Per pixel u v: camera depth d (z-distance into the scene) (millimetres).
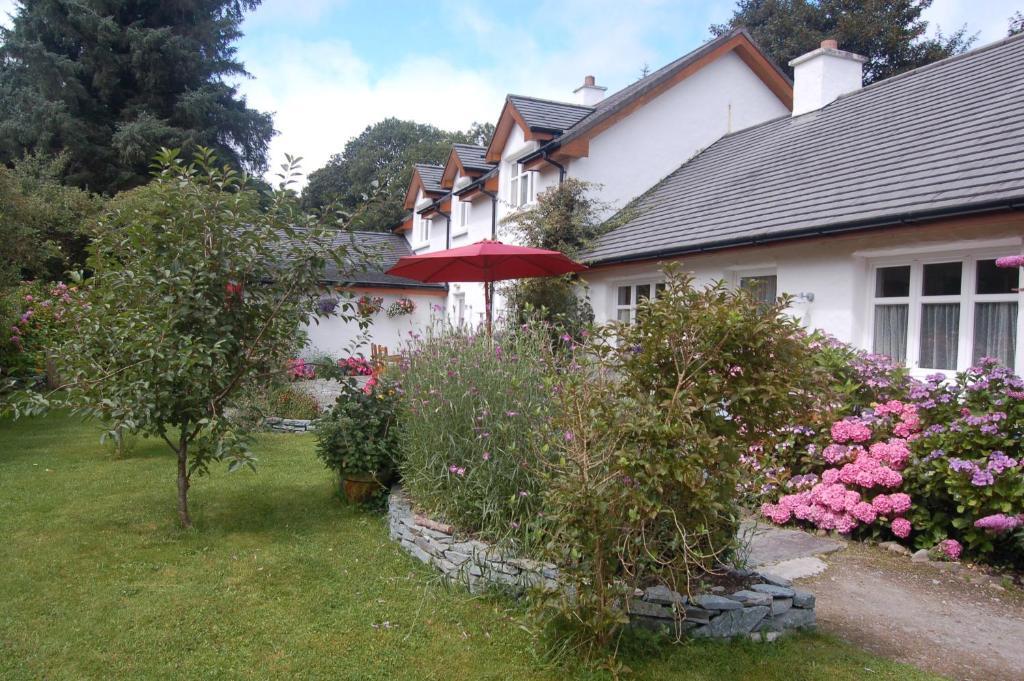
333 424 6461
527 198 16312
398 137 46062
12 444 9352
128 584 4547
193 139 28250
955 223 6723
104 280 5672
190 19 31438
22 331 12352
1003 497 5074
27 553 5086
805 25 28141
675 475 3293
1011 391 5340
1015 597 4699
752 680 3453
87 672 3426
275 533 5703
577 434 3436
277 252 6055
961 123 8664
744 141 14055
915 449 5770
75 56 29438
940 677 3559
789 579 4949
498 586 4398
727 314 3572
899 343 7742
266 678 3404
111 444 9258
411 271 10383
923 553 5410
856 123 11094
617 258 11500
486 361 5641
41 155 22688
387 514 6168
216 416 5402
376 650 3707
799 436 6469
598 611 3443
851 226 7555
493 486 4906
